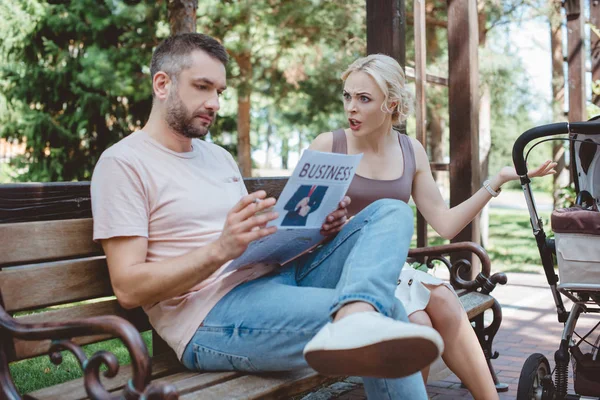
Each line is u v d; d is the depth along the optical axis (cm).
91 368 177
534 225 295
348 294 202
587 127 272
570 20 958
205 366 234
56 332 186
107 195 222
